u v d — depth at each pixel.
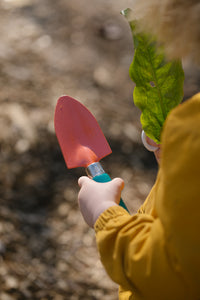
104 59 3.78
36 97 3.05
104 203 0.77
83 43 3.91
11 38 3.76
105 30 4.12
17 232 2.21
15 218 2.28
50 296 1.97
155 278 0.65
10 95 3.00
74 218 2.39
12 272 2.01
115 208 0.75
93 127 0.94
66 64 3.58
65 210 2.41
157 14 0.64
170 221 0.61
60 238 2.26
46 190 2.48
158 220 0.67
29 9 4.27
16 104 2.91
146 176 2.77
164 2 0.62
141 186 2.69
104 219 0.74
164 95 0.84
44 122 2.81
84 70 3.56
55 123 0.93
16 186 2.45
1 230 2.18
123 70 3.70
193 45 0.61
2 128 2.70
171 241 0.62
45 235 2.25
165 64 0.82
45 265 2.10
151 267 0.65
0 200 2.34
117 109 3.20
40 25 4.04
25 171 2.53
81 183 0.83
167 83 0.83
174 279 0.64
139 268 0.66
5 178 2.47
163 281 0.65
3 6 4.26
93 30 4.10
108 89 3.41
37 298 1.94
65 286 2.03
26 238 2.20
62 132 0.92
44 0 4.44
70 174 2.61
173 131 0.62
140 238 0.68
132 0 0.76
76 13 4.29
